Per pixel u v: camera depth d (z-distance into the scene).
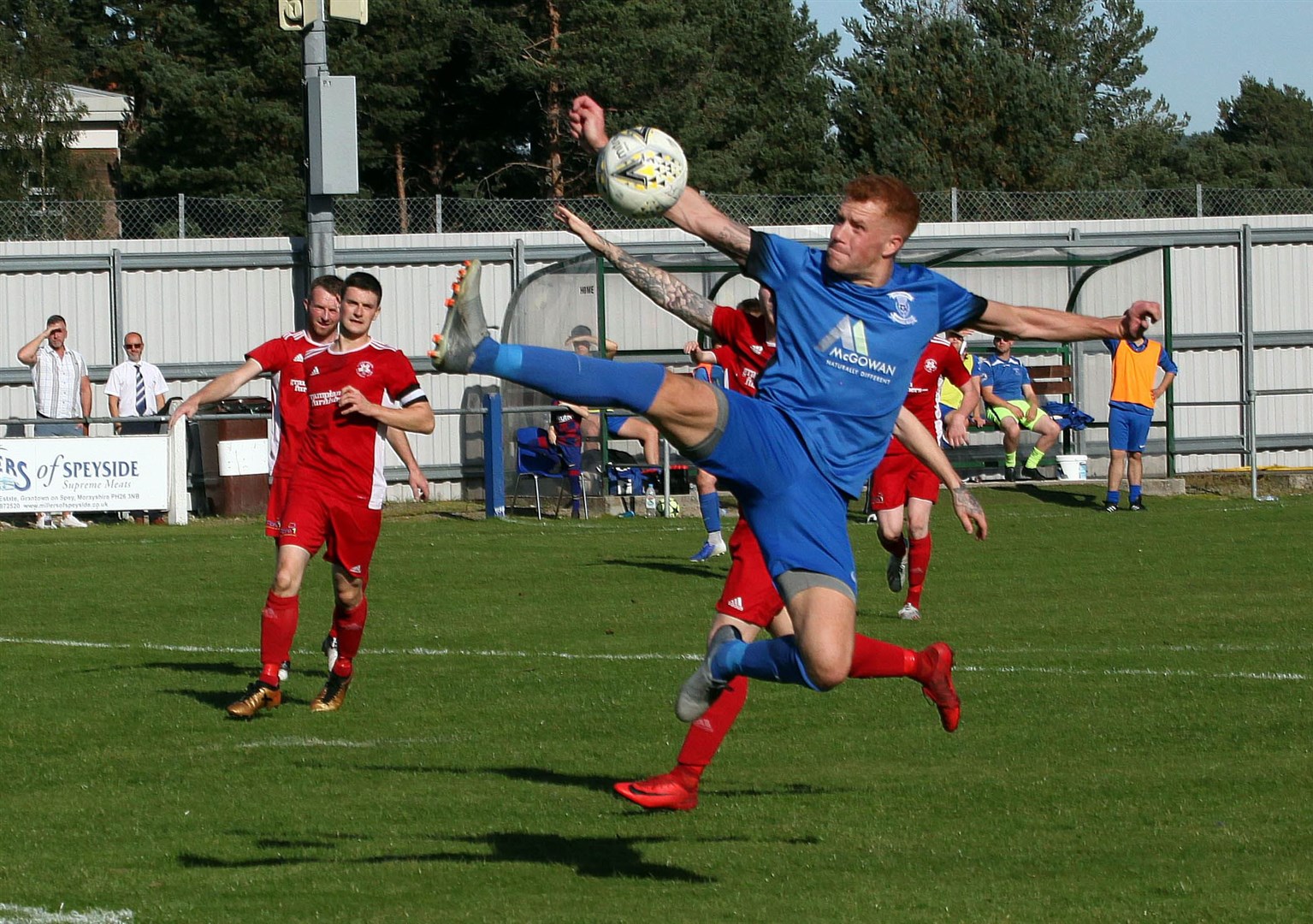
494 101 71.19
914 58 72.69
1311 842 8.80
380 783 10.36
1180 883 8.08
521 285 32.88
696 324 10.31
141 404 31.50
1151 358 30.53
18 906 7.78
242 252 35.84
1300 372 40.03
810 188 69.81
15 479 28.78
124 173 69.06
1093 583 20.50
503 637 16.55
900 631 16.58
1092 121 84.75
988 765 10.67
